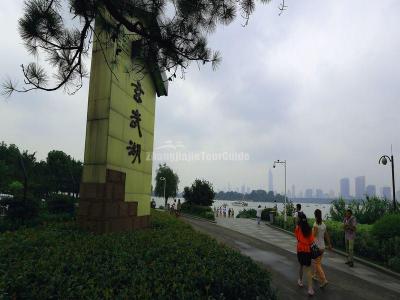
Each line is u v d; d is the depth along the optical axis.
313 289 7.78
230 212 41.69
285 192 33.06
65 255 5.20
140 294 3.78
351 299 7.22
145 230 9.25
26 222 12.20
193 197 39.84
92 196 8.66
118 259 5.19
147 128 11.69
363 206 20.19
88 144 8.97
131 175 10.31
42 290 3.72
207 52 5.79
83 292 3.70
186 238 7.84
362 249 13.02
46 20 4.93
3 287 3.69
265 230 22.94
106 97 8.94
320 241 8.11
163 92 12.73
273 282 8.16
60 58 5.49
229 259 5.73
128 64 9.43
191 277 4.52
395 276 9.91
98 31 5.61
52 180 43.84
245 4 5.31
